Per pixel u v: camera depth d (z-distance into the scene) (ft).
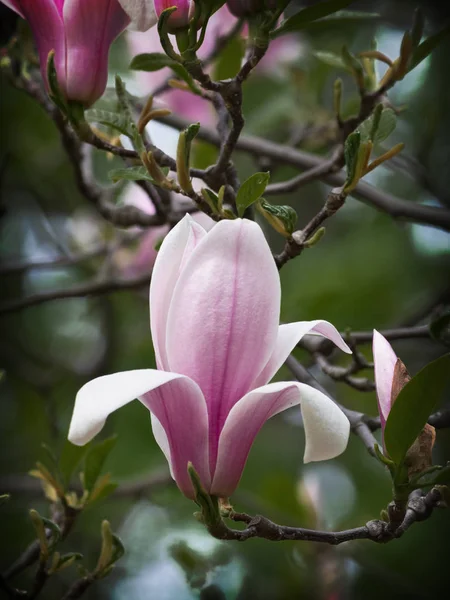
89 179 3.89
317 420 2.64
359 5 5.00
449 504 2.84
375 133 3.11
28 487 4.78
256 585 5.09
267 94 5.41
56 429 5.47
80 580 3.21
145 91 4.66
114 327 5.61
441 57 5.31
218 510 2.76
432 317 3.84
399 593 5.09
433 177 5.15
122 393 2.61
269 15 3.01
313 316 5.58
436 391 2.76
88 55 3.09
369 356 5.42
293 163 4.28
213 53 3.71
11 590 3.20
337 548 5.04
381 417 2.83
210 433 2.75
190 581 4.62
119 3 3.04
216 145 4.35
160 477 5.02
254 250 2.70
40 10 3.07
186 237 2.75
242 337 2.71
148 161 3.00
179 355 2.71
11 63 3.85
